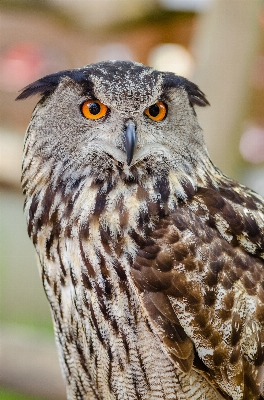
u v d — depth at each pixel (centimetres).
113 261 443
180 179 446
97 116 446
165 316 442
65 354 450
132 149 445
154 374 445
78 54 498
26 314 589
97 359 446
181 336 443
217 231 445
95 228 443
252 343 444
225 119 480
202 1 483
